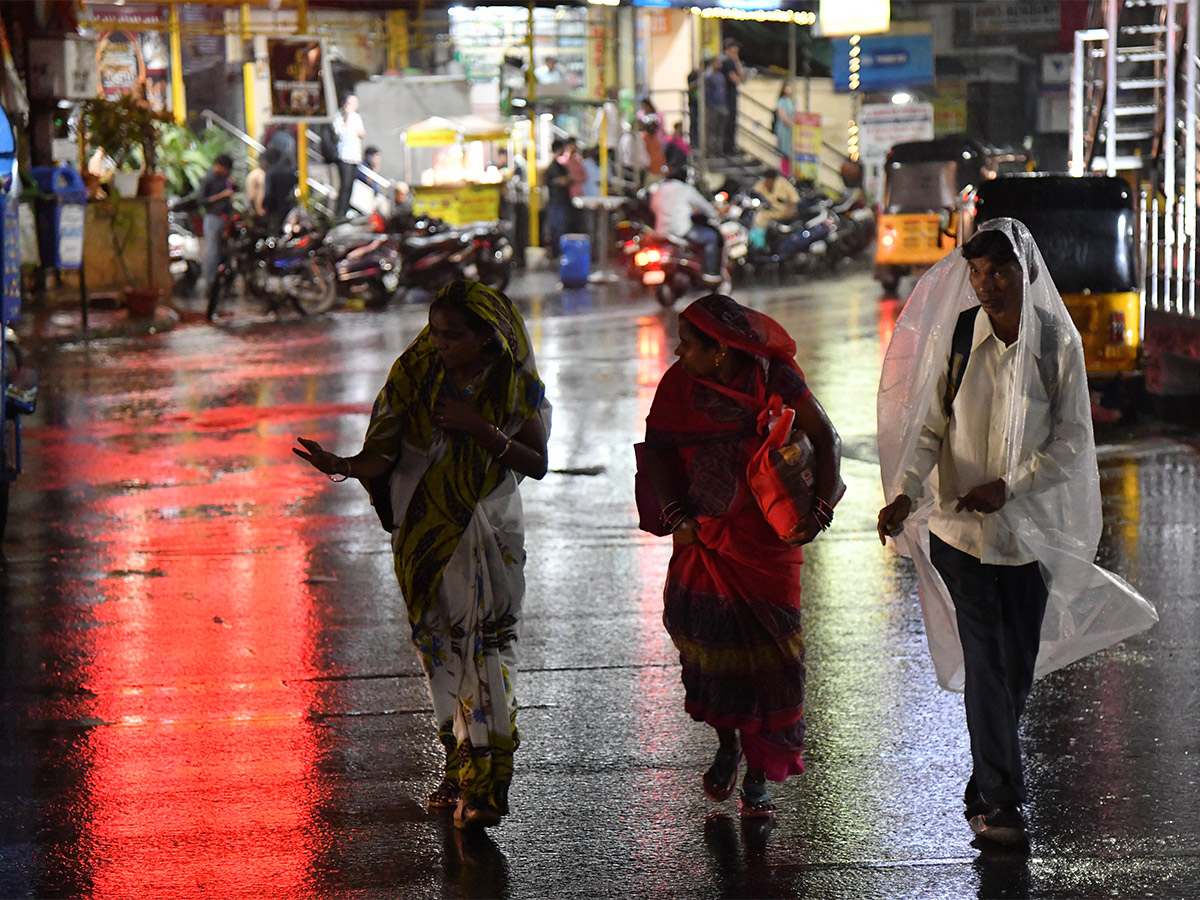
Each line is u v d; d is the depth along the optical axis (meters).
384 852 12.30
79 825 12.93
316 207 69.38
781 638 12.37
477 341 12.46
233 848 12.41
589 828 12.77
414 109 81.06
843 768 14.12
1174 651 17.72
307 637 18.81
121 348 49.16
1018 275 11.80
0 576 21.95
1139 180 45.94
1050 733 15.03
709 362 12.25
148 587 21.30
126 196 60.09
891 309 58.31
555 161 77.50
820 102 100.44
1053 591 12.38
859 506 26.33
